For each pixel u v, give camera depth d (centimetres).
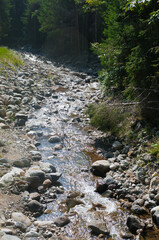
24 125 819
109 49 802
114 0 821
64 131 804
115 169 555
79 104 1084
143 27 618
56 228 382
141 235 374
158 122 616
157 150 532
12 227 357
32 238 349
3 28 5256
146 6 581
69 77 1666
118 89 849
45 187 484
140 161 550
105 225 391
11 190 445
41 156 620
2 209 394
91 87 1389
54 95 1184
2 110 828
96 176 550
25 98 1053
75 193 480
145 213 421
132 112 676
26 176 482
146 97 588
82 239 366
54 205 443
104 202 458
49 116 930
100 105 817
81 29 3039
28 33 5238
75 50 3039
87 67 2253
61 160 616
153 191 452
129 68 619
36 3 4875
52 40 3625
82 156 643
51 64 2438
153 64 578
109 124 748
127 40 714
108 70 855
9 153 585
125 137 677
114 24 809
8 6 5409
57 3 3306
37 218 406
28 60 2217
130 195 468
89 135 778
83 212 427
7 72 1392
